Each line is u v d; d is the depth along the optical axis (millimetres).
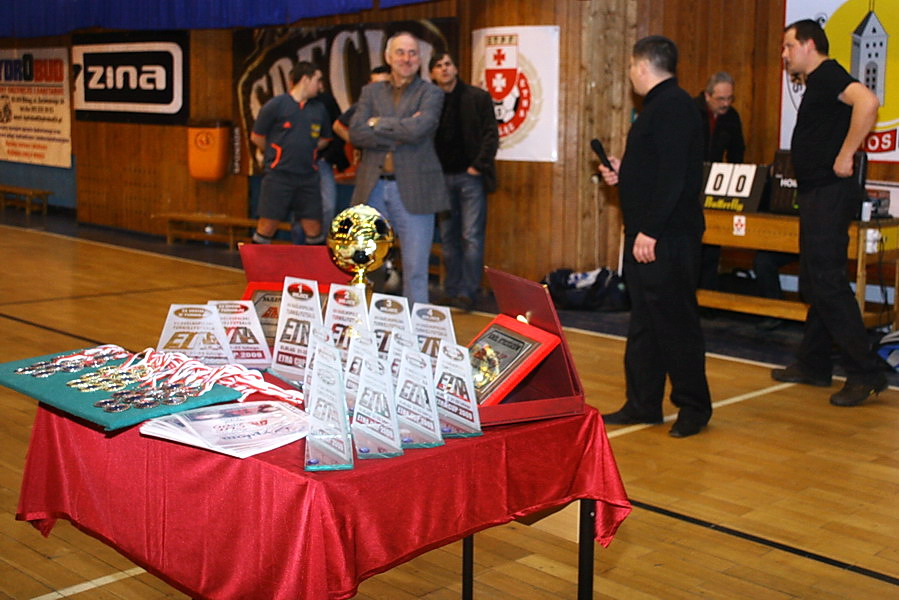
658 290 4438
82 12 11555
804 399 5289
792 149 5188
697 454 4359
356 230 2506
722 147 7117
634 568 3211
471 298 7672
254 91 10453
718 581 3129
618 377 5688
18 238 11320
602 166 4590
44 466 2535
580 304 7660
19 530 3441
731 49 7480
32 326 6770
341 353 2342
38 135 13633
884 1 6699
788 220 6441
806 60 5070
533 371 2395
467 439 2109
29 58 13539
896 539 3482
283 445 2004
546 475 2266
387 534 1932
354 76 9422
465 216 7660
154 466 2135
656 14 7820
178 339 2590
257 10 9664
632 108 7918
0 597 2943
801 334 6891
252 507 1908
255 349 2631
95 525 2371
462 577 3014
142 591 3008
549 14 7770
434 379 2225
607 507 2391
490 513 2158
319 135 7887
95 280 8703
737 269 7535
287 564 1831
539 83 7875
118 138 12117
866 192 6184
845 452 4418
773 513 3699
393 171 6148
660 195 4273
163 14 10586
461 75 8531
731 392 5418
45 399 2201
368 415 2051
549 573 3186
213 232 11250
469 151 7539
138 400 2176
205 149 10734
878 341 6176
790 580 3145
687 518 3637
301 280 2557
